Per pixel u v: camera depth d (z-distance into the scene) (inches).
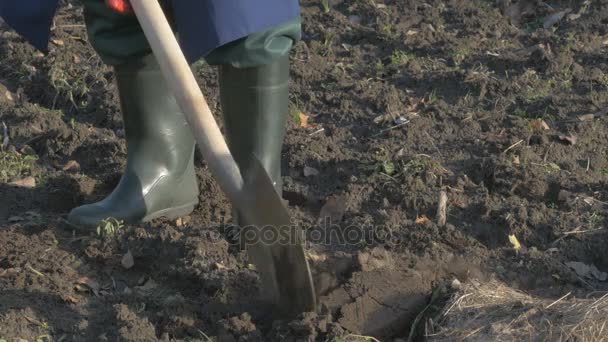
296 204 186.5
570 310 138.5
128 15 159.9
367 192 184.9
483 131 212.5
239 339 140.2
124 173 174.2
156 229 171.3
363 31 262.4
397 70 241.4
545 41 255.1
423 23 268.2
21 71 240.7
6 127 212.7
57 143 203.9
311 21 270.7
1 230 169.3
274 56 153.3
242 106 158.9
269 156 162.6
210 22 146.1
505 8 278.4
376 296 147.5
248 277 153.6
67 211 183.3
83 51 249.9
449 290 149.0
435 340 138.6
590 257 167.3
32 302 148.6
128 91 168.4
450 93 229.8
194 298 153.9
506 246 167.6
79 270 159.9
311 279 138.2
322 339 139.9
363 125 216.2
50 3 158.9
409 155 198.5
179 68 135.6
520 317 138.3
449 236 167.6
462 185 186.4
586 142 205.8
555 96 224.4
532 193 184.7
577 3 279.1
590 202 180.5
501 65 242.7
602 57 244.7
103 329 143.3
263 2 147.7
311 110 223.9
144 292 155.3
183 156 175.5
